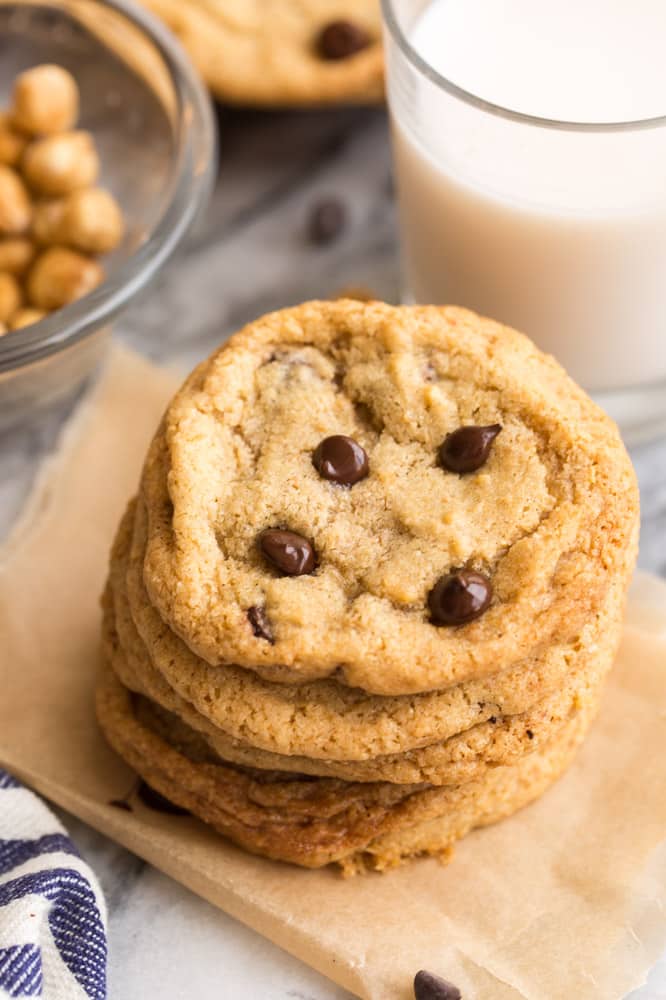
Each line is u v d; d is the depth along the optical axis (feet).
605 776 1.57
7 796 1.55
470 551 1.45
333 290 1.88
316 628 1.44
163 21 1.90
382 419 1.51
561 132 1.53
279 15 1.91
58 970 1.48
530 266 1.63
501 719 1.47
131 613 1.50
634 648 1.60
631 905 1.50
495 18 1.61
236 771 1.51
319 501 1.48
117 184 1.88
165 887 1.57
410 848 1.52
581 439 1.48
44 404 1.80
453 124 1.57
